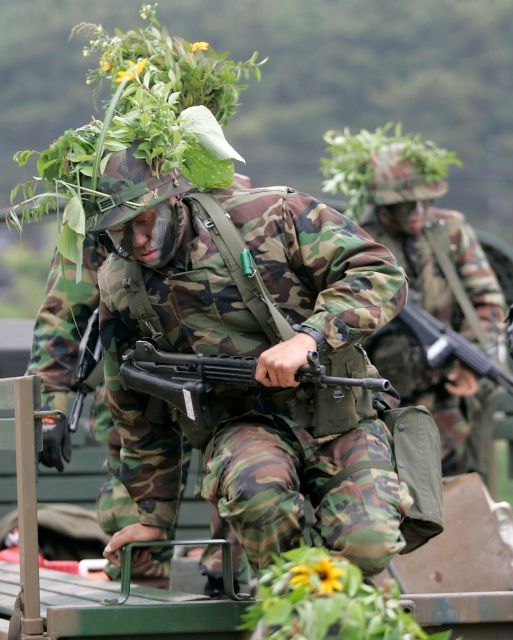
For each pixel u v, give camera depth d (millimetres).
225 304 8312
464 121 64125
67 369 10891
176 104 10070
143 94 8258
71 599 9000
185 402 8391
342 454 8320
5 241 50625
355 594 6965
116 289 8602
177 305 8398
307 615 6766
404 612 7785
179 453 9219
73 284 10781
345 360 8344
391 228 14773
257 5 65062
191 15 64062
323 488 8289
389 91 64500
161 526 9156
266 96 63906
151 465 9125
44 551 13086
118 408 8984
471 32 65812
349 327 8117
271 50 64625
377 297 8195
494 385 15352
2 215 12195
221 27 64500
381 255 8320
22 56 60688
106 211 8047
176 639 8242
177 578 12188
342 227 8375
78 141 8133
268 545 8039
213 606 8258
